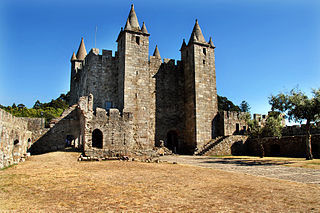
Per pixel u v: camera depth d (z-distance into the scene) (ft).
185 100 159.33
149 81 154.20
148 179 50.42
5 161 66.08
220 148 137.08
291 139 121.08
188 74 158.10
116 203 32.83
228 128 154.51
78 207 30.89
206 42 159.63
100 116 99.66
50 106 294.05
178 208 31.01
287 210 30.63
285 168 73.15
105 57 145.89
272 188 43.11
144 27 145.79
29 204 31.78
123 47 140.36
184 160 101.24
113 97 143.64
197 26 160.56
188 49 159.84
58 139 124.57
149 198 35.53
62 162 77.15
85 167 66.69
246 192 39.88
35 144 120.98
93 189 40.45
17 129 83.41
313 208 31.37
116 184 44.70
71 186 42.37
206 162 92.12
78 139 126.52
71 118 128.47
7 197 34.96
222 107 286.87
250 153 144.77
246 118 146.20
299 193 39.40
